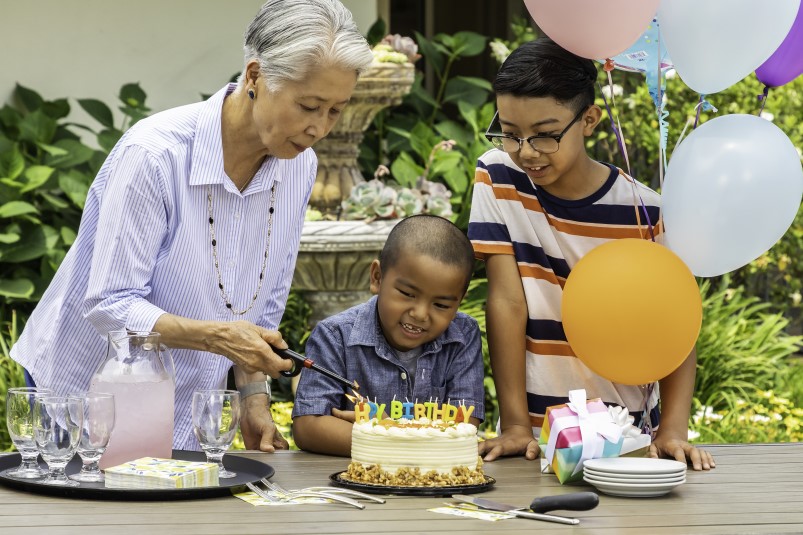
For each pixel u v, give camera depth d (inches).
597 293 107.0
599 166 122.5
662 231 122.0
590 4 107.3
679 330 107.0
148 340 101.7
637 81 298.0
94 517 86.6
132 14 287.6
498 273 121.7
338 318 119.7
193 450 120.9
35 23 281.1
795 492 100.5
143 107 275.3
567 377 122.0
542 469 108.2
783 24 109.7
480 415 119.7
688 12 109.2
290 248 124.7
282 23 103.0
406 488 96.2
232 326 105.4
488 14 350.6
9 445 210.4
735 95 287.9
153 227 111.1
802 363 285.1
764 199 108.7
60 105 277.7
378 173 248.5
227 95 116.2
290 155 110.0
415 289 111.1
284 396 250.5
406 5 344.5
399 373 118.1
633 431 107.3
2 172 259.0
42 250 256.2
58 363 119.8
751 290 309.4
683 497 98.3
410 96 300.5
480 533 84.1
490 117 296.0
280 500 93.3
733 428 221.3
